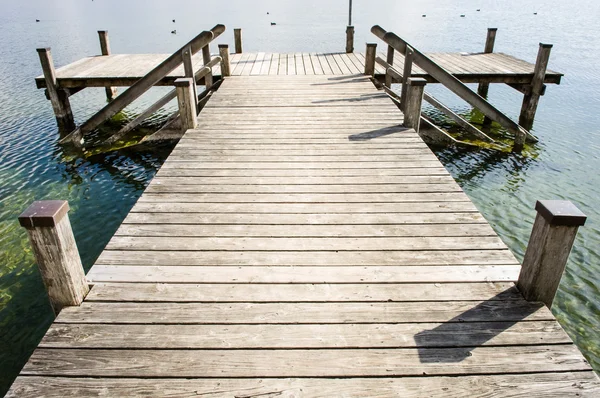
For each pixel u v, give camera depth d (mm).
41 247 2303
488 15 38812
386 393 2000
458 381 2061
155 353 2215
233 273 2842
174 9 49406
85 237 5395
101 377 2084
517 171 7184
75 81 8586
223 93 7539
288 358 2189
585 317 4133
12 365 3574
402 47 6707
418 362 2164
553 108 10961
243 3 59688
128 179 6953
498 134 8875
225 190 4047
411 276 2812
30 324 3992
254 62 10188
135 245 3150
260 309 2523
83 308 2521
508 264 2941
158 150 7977
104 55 10953
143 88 7062
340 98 7172
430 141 7293
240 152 5004
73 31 28688
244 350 2238
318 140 5355
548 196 6418
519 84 8938
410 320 2439
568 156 7785
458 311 2506
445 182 4188
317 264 2939
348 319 2447
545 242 2365
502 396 1988
